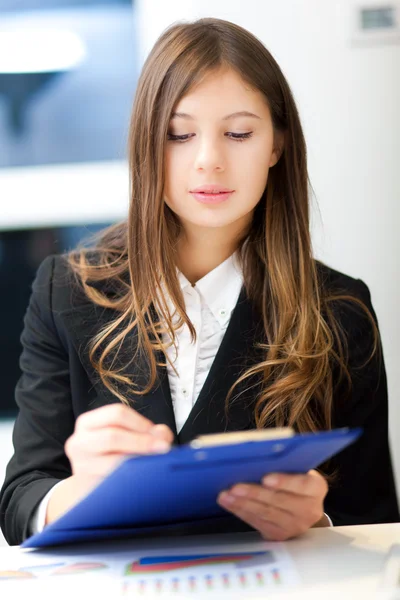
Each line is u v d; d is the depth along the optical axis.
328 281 1.34
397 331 2.00
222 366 1.20
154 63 1.14
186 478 0.75
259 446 0.70
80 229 2.23
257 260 1.27
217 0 1.94
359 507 1.27
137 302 1.22
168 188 1.14
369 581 0.77
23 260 2.23
